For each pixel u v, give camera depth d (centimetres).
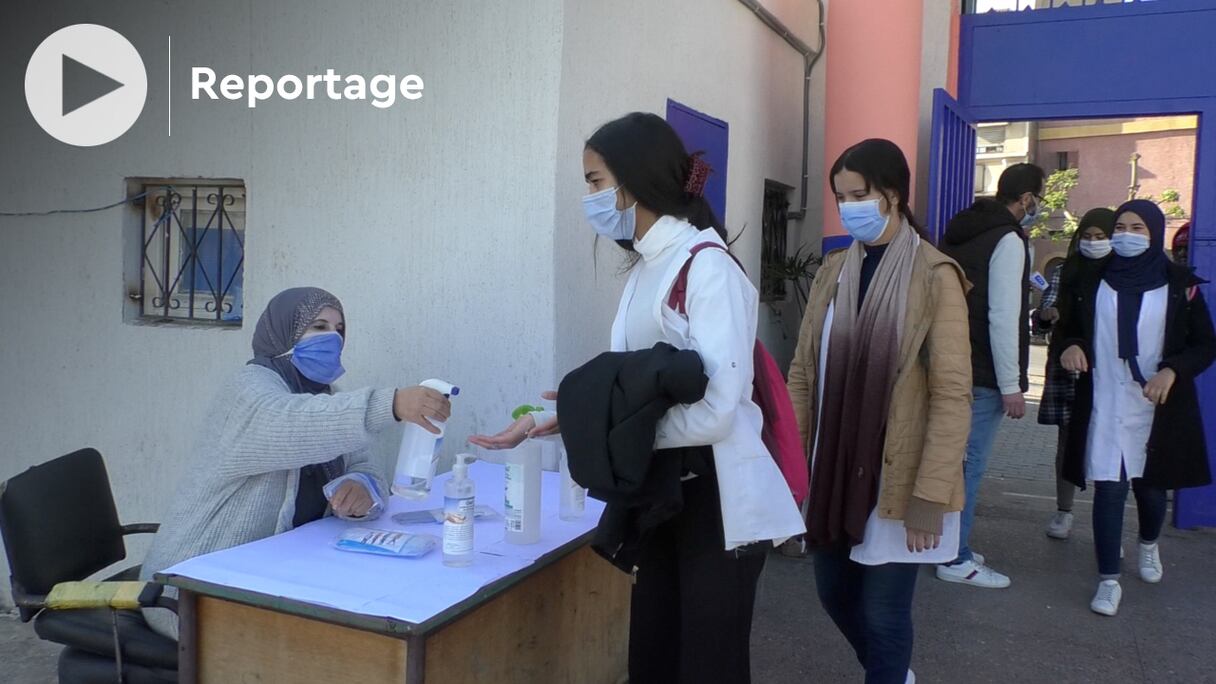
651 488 207
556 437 338
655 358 196
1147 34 542
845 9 514
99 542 279
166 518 261
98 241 399
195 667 220
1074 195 2225
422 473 244
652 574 234
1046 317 502
